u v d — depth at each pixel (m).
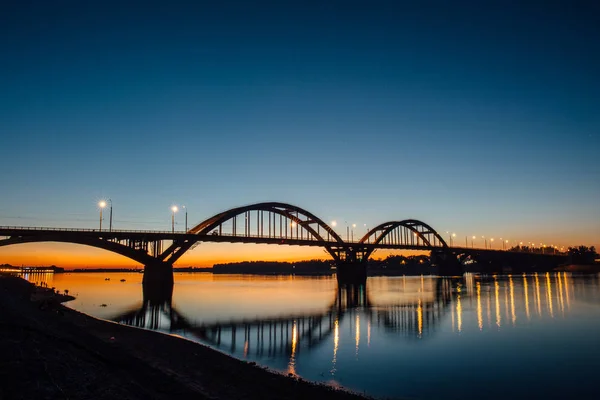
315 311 52.72
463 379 22.67
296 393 18.58
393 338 34.19
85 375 13.99
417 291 88.25
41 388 11.83
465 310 52.88
